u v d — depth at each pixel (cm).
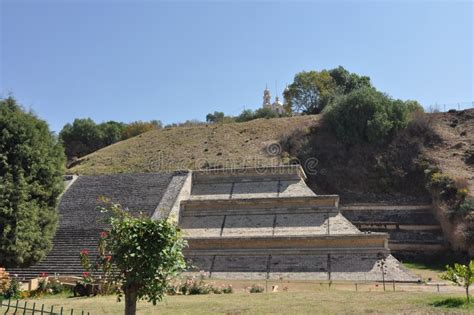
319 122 5841
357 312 1510
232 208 3600
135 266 1034
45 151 2145
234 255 3112
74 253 3184
